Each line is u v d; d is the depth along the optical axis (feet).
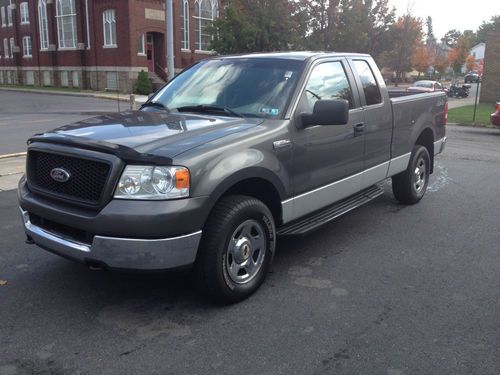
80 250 11.81
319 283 14.73
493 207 23.13
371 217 21.48
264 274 14.07
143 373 10.30
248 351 11.10
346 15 85.05
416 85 124.36
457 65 260.21
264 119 14.49
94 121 14.38
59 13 141.69
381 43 96.68
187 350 11.14
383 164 19.77
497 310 13.09
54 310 12.98
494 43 107.96
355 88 17.90
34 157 13.37
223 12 85.25
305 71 15.65
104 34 129.39
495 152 40.47
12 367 10.49
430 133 23.93
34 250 17.17
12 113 75.15
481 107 96.58
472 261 16.53
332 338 11.65
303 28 82.79
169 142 12.16
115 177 11.43
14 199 23.65
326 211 16.98
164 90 17.52
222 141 12.69
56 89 139.33
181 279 14.88
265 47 78.64
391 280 14.98
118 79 128.06
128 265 11.42
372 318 12.62
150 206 11.25
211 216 12.48
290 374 10.28
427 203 23.85
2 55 177.88
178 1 131.64
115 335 11.77
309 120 14.66
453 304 13.42
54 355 10.94
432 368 10.49
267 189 14.37
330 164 16.28
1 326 12.16
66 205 12.28
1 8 171.63
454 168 33.04
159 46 132.67
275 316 12.70
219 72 16.81
